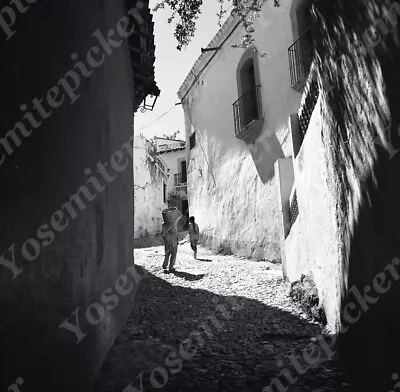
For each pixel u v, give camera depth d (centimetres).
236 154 1371
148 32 641
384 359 227
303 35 951
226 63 1426
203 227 1584
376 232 241
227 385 297
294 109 1042
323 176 432
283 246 756
